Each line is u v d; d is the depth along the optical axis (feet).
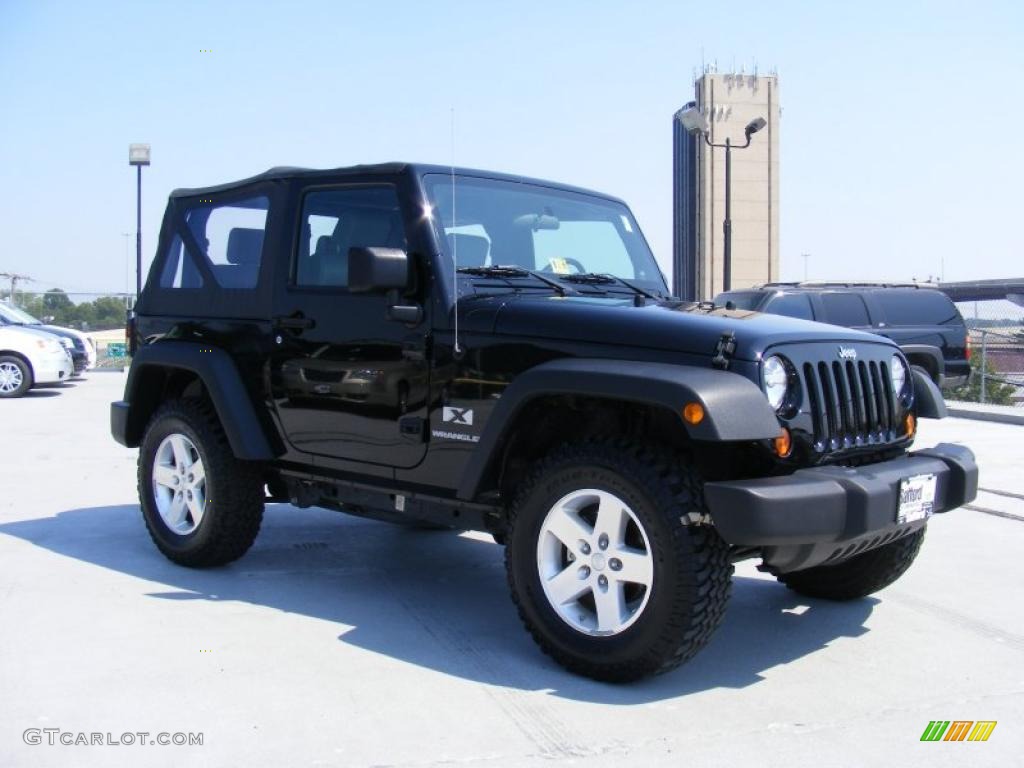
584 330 11.60
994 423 41.11
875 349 12.75
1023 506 22.13
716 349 10.80
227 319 15.72
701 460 11.31
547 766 9.10
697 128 54.90
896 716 10.51
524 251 14.32
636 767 9.12
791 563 11.09
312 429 14.43
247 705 10.37
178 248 17.15
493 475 12.22
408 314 12.85
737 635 13.25
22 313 59.31
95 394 51.96
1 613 13.43
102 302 86.07
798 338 11.50
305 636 12.73
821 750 9.60
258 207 15.58
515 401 11.48
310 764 9.04
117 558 16.70
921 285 40.83
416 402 13.01
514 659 11.99
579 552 11.27
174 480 16.25
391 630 13.07
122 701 10.43
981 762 9.41
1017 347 51.70
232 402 14.98
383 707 10.40
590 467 11.01
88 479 24.93
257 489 15.62
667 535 10.44
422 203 13.20
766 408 10.48
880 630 13.51
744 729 10.06
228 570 16.17
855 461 12.35
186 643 12.33
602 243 15.62
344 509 14.96
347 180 14.23
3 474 25.64
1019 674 11.85
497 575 16.15
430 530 19.57
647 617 10.64
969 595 15.23
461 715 10.23
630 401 11.19
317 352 14.24
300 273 14.73
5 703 10.34
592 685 11.16
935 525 20.34
